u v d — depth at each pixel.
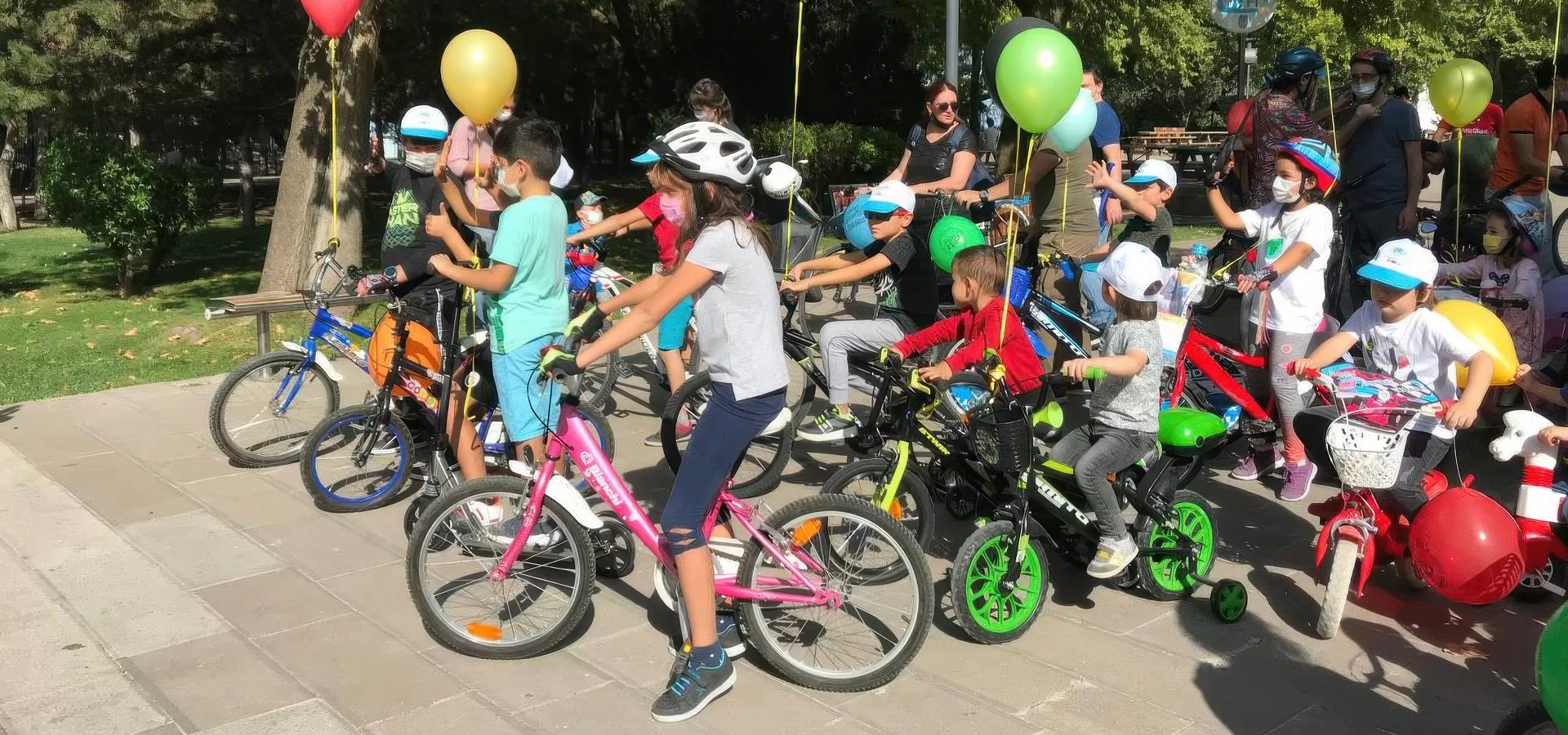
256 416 6.23
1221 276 5.66
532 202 4.39
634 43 25.00
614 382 7.21
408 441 5.54
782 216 6.62
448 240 4.91
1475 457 6.19
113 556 4.91
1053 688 3.76
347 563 4.84
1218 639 4.11
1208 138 26.02
